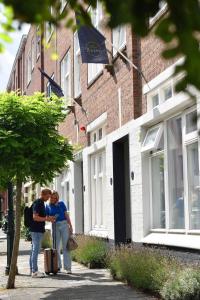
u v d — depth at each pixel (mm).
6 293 10125
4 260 17578
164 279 8953
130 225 14469
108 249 13945
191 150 10102
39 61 28016
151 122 11797
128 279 10625
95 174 17484
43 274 12273
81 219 19719
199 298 7945
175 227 10938
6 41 1919
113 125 14742
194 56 1621
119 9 1626
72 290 10188
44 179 10930
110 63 14609
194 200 10047
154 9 1712
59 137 11031
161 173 11711
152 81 11602
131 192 12914
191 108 9969
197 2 1635
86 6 2234
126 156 14750
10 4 1700
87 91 17906
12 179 11375
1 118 10359
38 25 2049
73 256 15469
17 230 10977
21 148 10258
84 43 13133
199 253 9383
